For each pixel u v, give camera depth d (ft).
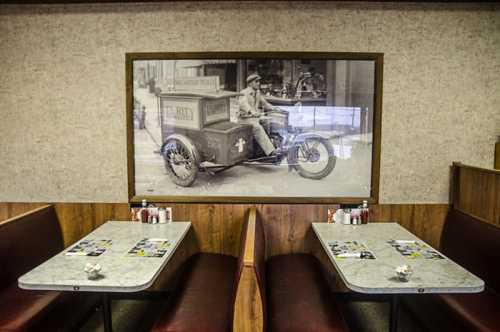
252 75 9.92
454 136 10.06
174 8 9.82
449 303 7.82
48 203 10.50
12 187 10.52
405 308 10.12
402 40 9.79
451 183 10.16
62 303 8.16
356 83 9.91
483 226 8.53
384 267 6.98
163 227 9.44
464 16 9.72
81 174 10.38
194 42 9.89
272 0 9.67
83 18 9.92
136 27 9.90
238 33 9.82
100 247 7.98
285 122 10.05
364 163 10.11
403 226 10.26
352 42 9.81
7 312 7.38
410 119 10.00
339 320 7.16
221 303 7.64
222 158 10.15
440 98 9.96
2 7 9.95
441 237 10.11
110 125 10.21
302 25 9.77
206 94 10.00
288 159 10.13
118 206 10.38
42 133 10.30
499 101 9.97
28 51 10.06
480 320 7.13
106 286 6.26
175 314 7.27
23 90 10.19
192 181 10.23
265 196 10.21
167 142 10.17
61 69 10.09
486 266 8.15
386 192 10.20
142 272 6.75
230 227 10.27
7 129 10.34
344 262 7.21
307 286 8.31
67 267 6.97
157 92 10.04
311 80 9.92
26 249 8.80
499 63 9.85
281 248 10.30
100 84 10.10
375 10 9.72
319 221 10.18
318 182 10.18
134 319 9.62
